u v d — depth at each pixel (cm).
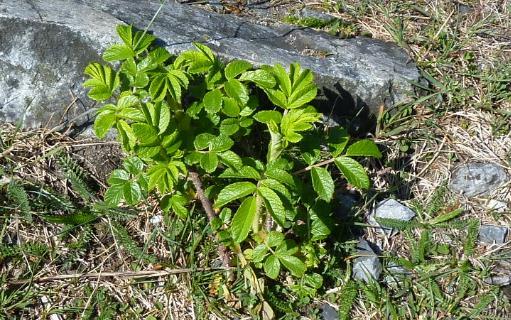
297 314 46
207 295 47
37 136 50
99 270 47
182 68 44
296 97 42
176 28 54
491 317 48
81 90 50
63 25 49
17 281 45
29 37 49
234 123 44
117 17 53
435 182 54
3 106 50
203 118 44
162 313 46
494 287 49
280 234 43
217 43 54
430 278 49
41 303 46
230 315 46
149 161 43
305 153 43
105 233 49
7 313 44
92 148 51
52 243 48
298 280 47
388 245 51
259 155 52
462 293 48
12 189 47
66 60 50
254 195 39
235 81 43
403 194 54
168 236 48
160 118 41
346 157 43
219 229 46
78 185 49
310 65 54
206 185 46
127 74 44
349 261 49
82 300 46
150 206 49
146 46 44
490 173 54
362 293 48
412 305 48
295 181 43
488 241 52
